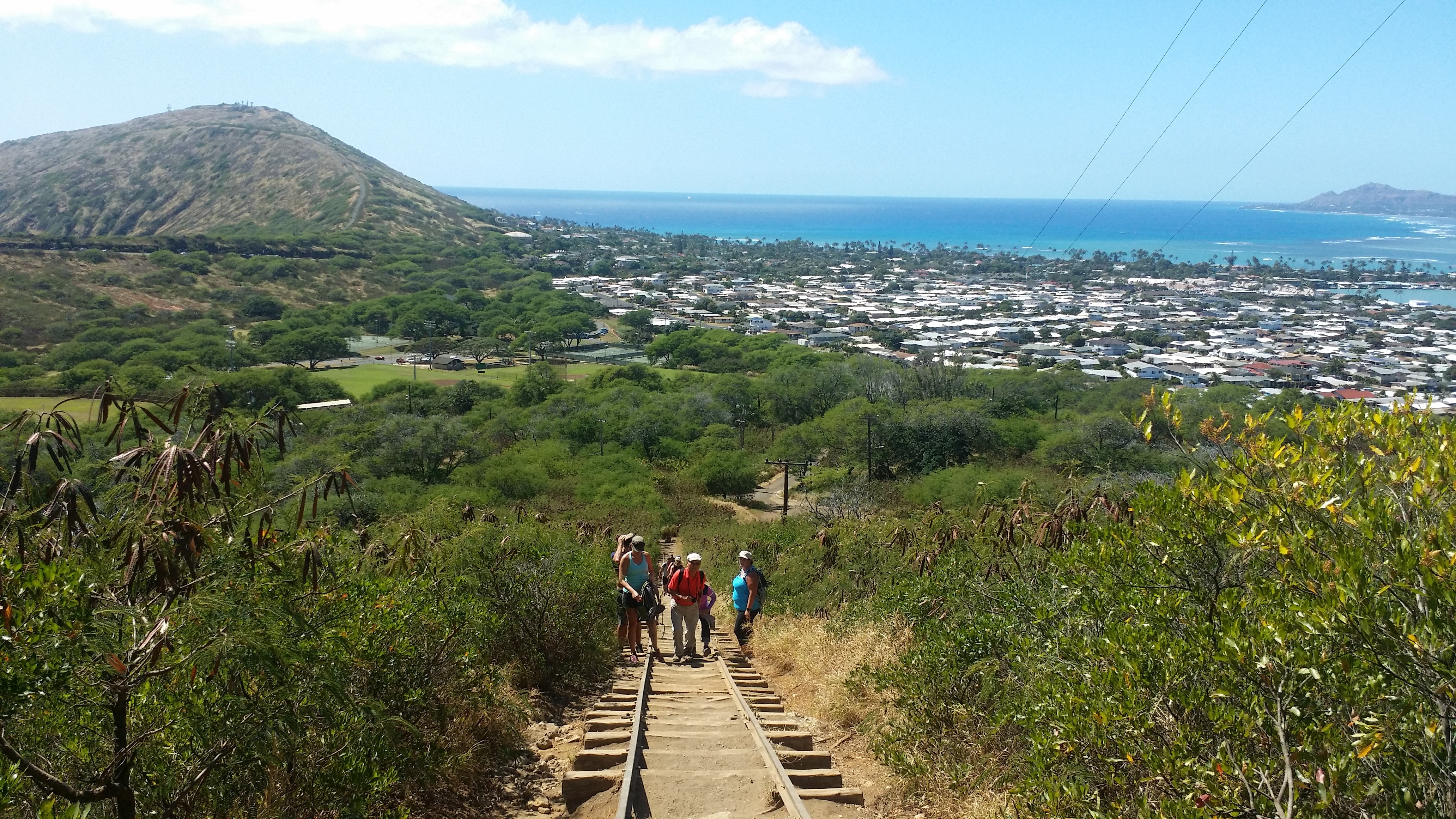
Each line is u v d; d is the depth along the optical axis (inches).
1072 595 204.1
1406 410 139.6
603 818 204.1
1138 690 146.8
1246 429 148.2
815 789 218.8
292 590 168.4
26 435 122.0
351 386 2770.7
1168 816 127.5
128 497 126.6
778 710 313.1
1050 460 1503.4
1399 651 109.3
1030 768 179.5
